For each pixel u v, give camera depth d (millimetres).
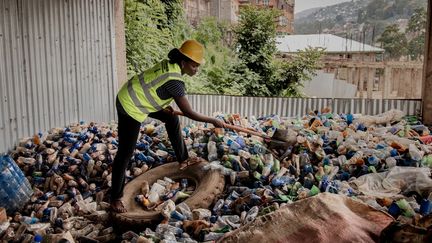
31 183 4457
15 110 4871
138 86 3602
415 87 10117
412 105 5773
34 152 4805
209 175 4121
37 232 3516
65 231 3541
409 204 3131
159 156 4785
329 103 6082
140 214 3715
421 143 4578
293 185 3785
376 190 3559
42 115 5301
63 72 5641
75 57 5855
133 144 3732
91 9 6129
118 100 3646
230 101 6383
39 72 5219
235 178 4105
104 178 4480
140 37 8984
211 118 3924
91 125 5738
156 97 3623
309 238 2543
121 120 3674
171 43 10492
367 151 4203
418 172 3547
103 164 4621
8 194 3881
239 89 10484
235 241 2680
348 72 11086
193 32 12258
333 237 2518
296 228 2660
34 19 5109
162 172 4441
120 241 3521
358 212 2840
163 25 10688
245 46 10812
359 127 5223
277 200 3539
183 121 6270
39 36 5199
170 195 4012
